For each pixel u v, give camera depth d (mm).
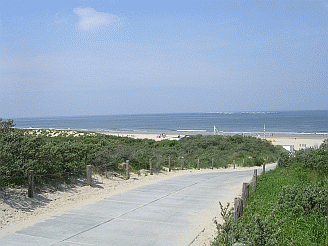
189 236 7648
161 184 16078
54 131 45938
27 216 9031
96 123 193000
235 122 174375
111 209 10141
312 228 8031
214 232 8016
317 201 9367
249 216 8781
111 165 17859
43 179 12203
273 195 11812
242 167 31203
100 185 14242
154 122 198750
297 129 115250
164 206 10719
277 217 8758
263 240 6051
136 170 20109
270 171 20078
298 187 10492
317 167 18688
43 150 12344
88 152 15891
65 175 13398
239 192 13703
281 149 47156
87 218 9016
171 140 43750
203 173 23562
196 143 41531
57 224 8375
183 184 16172
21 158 11359
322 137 77188
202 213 9844
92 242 7027
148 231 7945
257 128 122938
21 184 11258
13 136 11969
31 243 6875
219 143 43094
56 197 11281
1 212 8867
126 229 8055
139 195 12695
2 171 10391
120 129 122562
